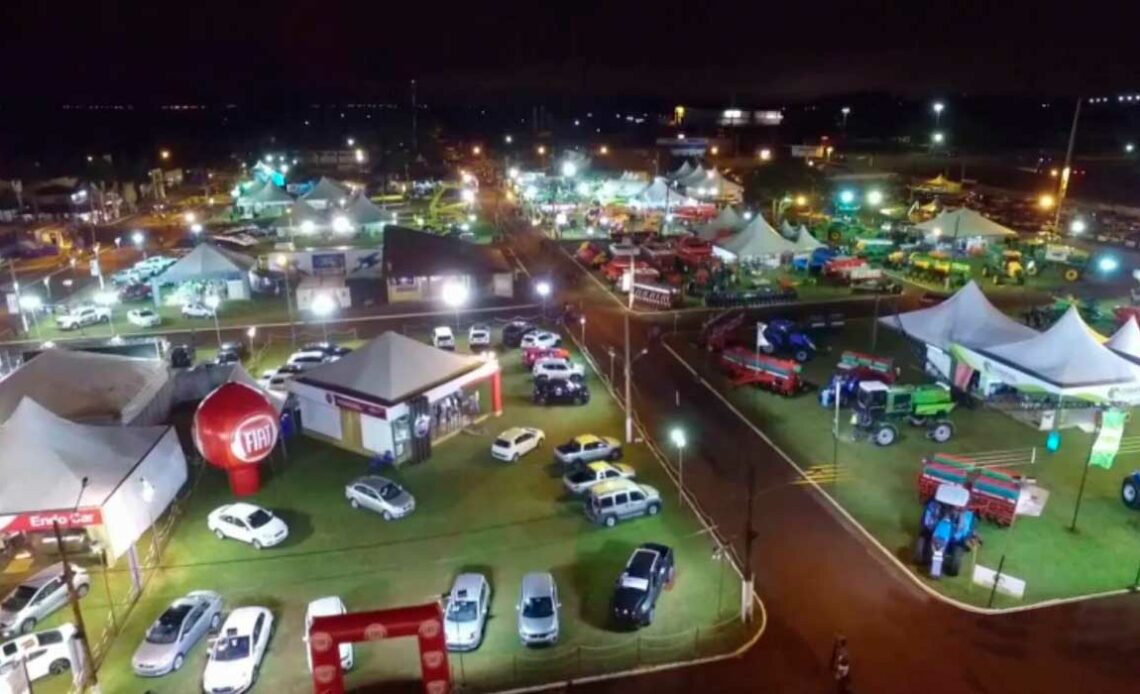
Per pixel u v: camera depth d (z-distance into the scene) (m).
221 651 20.69
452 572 25.22
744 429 35.06
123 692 20.47
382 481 29.33
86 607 24.06
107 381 34.66
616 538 26.91
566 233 81.44
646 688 20.12
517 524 27.88
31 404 27.39
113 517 25.02
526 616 21.88
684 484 30.27
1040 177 107.62
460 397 35.38
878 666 20.58
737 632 22.12
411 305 56.41
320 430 35.03
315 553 26.39
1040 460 31.52
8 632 22.52
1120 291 56.62
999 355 36.09
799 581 24.27
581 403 38.19
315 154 152.62
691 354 45.25
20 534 26.64
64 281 62.72
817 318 48.84
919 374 41.19
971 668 20.41
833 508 28.38
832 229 75.75
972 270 62.31
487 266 58.41
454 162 153.88
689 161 113.56
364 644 22.00
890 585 24.00
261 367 44.22
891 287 57.19
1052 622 22.09
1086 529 26.55
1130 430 33.97
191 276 56.88
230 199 108.62
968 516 24.91
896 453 32.50
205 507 29.64
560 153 144.75
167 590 24.64
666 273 61.78
